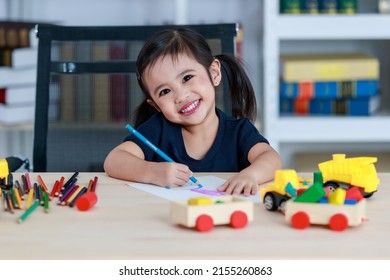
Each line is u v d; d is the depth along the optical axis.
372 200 1.30
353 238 1.05
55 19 3.38
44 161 2.03
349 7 2.94
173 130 1.82
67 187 1.38
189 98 1.71
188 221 1.08
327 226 1.11
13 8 3.36
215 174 1.59
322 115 3.03
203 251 0.99
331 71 2.98
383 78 3.41
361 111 2.99
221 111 1.89
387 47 3.40
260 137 1.80
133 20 3.37
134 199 1.31
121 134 2.08
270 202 1.21
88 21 3.38
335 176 1.31
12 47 2.99
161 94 1.73
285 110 3.11
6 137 3.49
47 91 2.02
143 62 1.72
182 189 1.41
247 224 1.12
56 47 2.03
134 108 2.18
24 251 0.99
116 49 2.03
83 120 2.10
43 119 2.03
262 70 3.32
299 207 1.11
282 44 3.41
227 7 3.35
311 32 2.91
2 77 2.94
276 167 1.57
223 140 1.82
